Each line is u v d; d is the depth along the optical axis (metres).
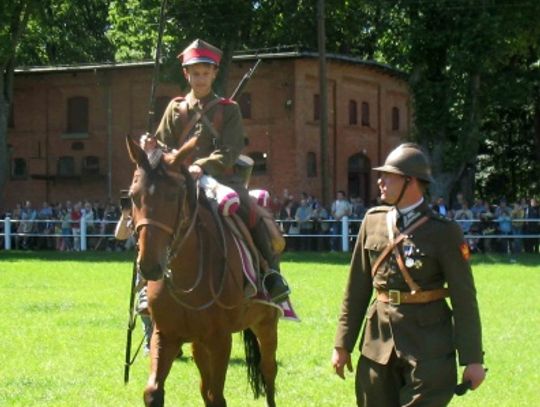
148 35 43.09
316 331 15.95
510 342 15.05
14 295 21.52
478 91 41.66
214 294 8.52
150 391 8.12
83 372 12.63
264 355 10.02
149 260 7.69
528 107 52.94
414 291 7.11
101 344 14.76
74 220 39.34
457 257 7.07
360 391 7.30
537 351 14.25
